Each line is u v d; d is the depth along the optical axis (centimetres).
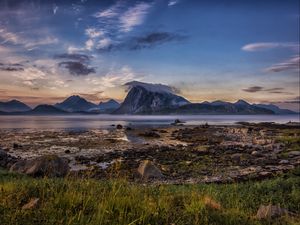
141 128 9706
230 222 762
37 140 5425
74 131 8019
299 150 3744
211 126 10150
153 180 2131
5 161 3056
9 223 590
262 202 1164
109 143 4994
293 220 825
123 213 684
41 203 745
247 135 6712
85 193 865
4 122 14750
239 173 2366
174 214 750
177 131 7931
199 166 2739
